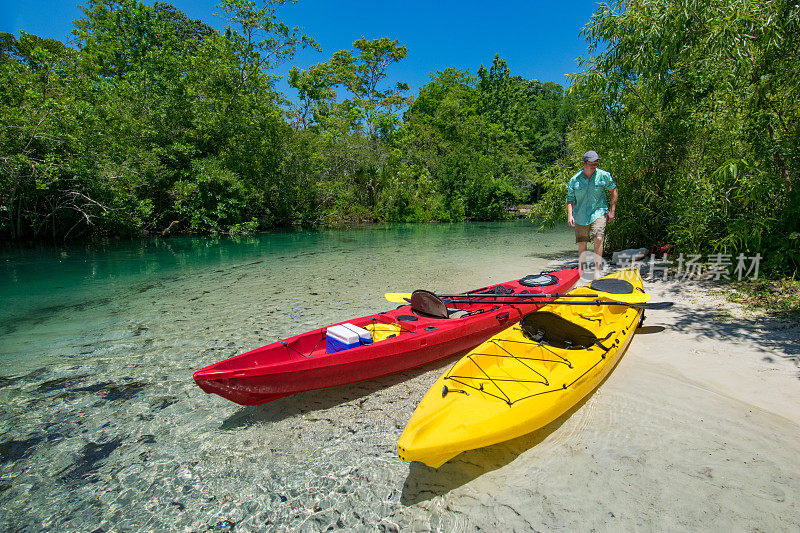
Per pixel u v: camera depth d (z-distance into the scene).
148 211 18.66
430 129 39.09
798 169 6.94
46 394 4.86
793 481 3.10
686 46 8.36
